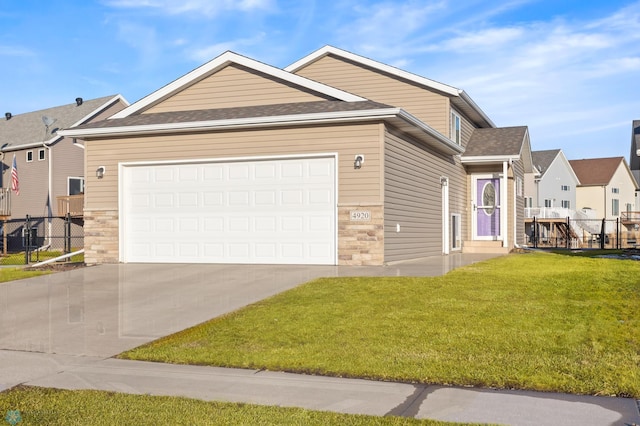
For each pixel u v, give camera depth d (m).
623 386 6.04
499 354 7.22
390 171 15.38
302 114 15.02
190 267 15.48
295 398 5.98
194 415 5.48
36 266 16.86
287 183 15.52
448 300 10.05
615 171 56.62
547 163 50.00
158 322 9.78
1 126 38.06
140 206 16.91
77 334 9.12
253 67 17.19
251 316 9.59
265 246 15.68
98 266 16.27
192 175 16.39
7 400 6.05
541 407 5.57
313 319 9.19
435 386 6.30
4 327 9.67
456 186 22.70
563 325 8.41
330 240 15.12
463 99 21.89
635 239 41.53
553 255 19.67
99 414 5.56
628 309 9.29
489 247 22.45
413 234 17.47
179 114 17.48
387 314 9.26
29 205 32.84
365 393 6.10
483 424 5.12
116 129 16.64
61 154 32.09
